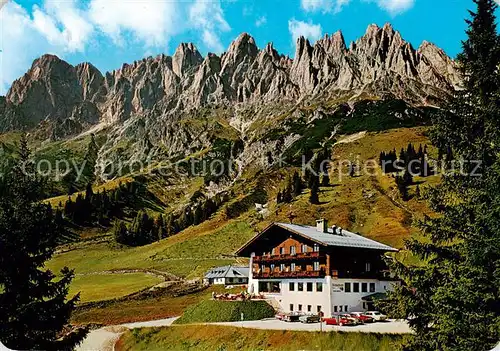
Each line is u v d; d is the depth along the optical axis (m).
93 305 84.81
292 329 48.66
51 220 26.95
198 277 111.12
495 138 21.06
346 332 44.56
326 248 63.81
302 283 66.81
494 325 18.80
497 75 22.52
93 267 145.75
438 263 22.95
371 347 42.03
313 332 46.16
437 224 23.23
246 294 71.75
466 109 23.28
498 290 19.44
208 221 188.00
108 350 55.75
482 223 20.73
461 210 22.02
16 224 25.23
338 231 73.44
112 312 78.00
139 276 122.81
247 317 63.28
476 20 23.62
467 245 20.75
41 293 25.22
